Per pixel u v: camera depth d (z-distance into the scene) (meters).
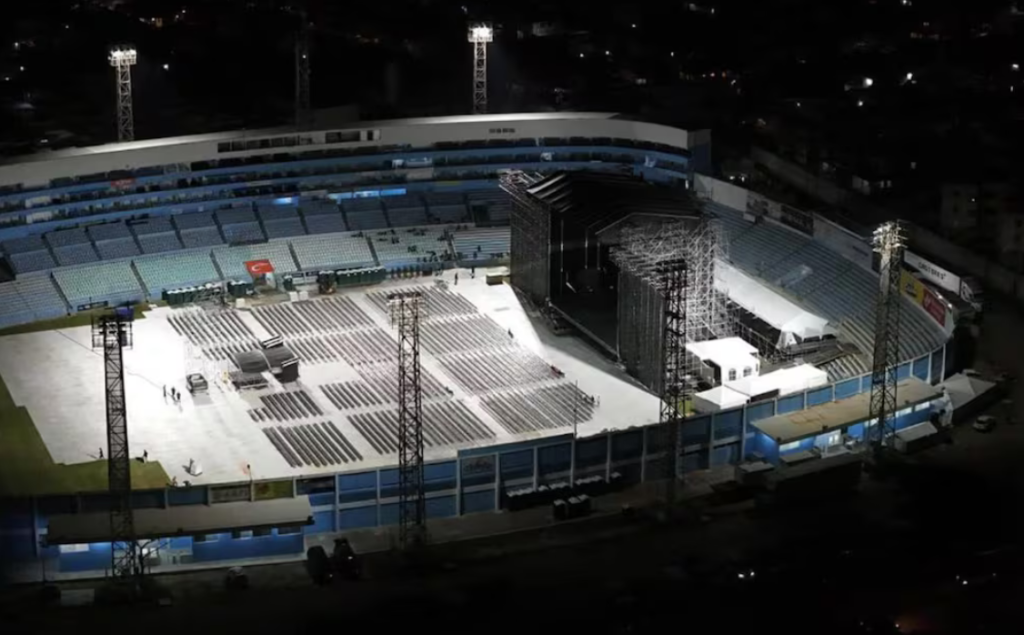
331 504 154.62
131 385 192.25
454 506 158.25
